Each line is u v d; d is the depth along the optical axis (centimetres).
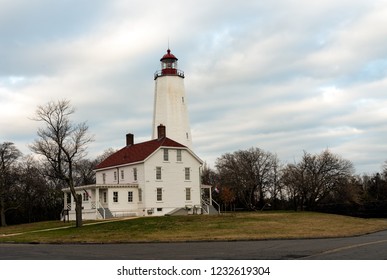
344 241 2803
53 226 5178
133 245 2878
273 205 9381
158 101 7312
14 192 7700
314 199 8344
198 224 4150
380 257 1936
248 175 9031
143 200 5928
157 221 4450
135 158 6228
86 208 6147
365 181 10912
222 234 3375
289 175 8762
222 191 8531
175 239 3114
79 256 2238
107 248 2694
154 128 7312
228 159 9662
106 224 4425
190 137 7344
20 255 2341
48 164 8612
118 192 5919
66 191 6494
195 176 6388
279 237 3097
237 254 2164
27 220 8300
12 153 7144
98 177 7069
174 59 7425
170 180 6138
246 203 8988
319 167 8294
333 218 5044
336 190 8362
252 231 3572
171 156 6200
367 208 7869
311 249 2320
